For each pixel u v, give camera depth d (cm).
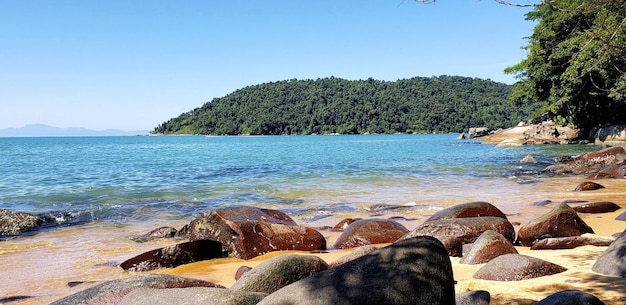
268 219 940
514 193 1554
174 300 409
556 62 3656
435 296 321
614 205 1142
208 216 933
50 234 1064
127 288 493
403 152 4034
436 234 845
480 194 1551
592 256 666
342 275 332
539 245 771
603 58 747
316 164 2878
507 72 4659
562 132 4525
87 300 475
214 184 1934
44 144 9106
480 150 4022
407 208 1300
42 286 684
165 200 1535
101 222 1206
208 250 870
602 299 464
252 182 1986
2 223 1085
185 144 8144
